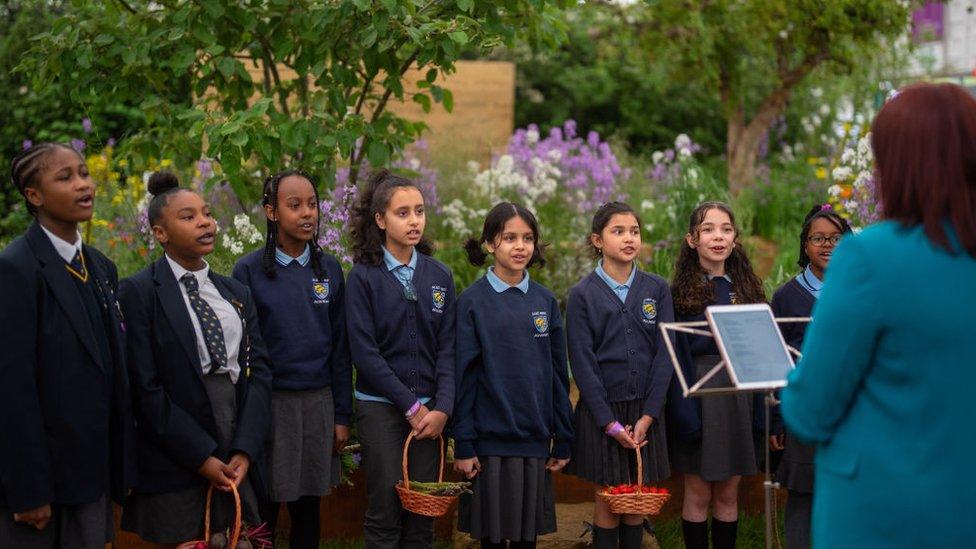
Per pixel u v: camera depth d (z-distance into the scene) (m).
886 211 2.24
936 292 2.11
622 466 3.95
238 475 3.41
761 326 2.83
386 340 3.83
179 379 3.40
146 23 4.96
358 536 4.47
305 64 4.91
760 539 4.54
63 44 4.76
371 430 3.81
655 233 7.12
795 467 3.91
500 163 6.91
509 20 5.26
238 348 3.54
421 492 3.63
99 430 3.10
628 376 3.97
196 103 5.14
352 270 3.90
